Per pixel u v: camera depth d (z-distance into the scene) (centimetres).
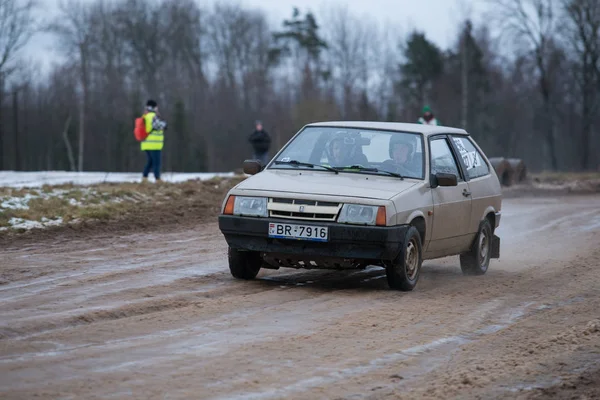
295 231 1909
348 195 1922
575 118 16700
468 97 17450
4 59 14200
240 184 2038
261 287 2003
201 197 4266
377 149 2147
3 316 1602
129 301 1780
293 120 17725
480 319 1714
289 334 1522
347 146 2162
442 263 2603
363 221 1891
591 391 1238
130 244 2783
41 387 1170
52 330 1508
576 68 13788
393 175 2081
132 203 3809
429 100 18412
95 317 1619
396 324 1633
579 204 4950
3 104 17188
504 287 2142
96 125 18925
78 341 1430
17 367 1262
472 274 2366
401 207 1936
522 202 5119
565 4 13300
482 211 2378
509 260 2692
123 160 18612
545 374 1319
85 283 1998
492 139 17625
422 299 1914
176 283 2025
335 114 17600
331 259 1930
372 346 1455
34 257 2412
